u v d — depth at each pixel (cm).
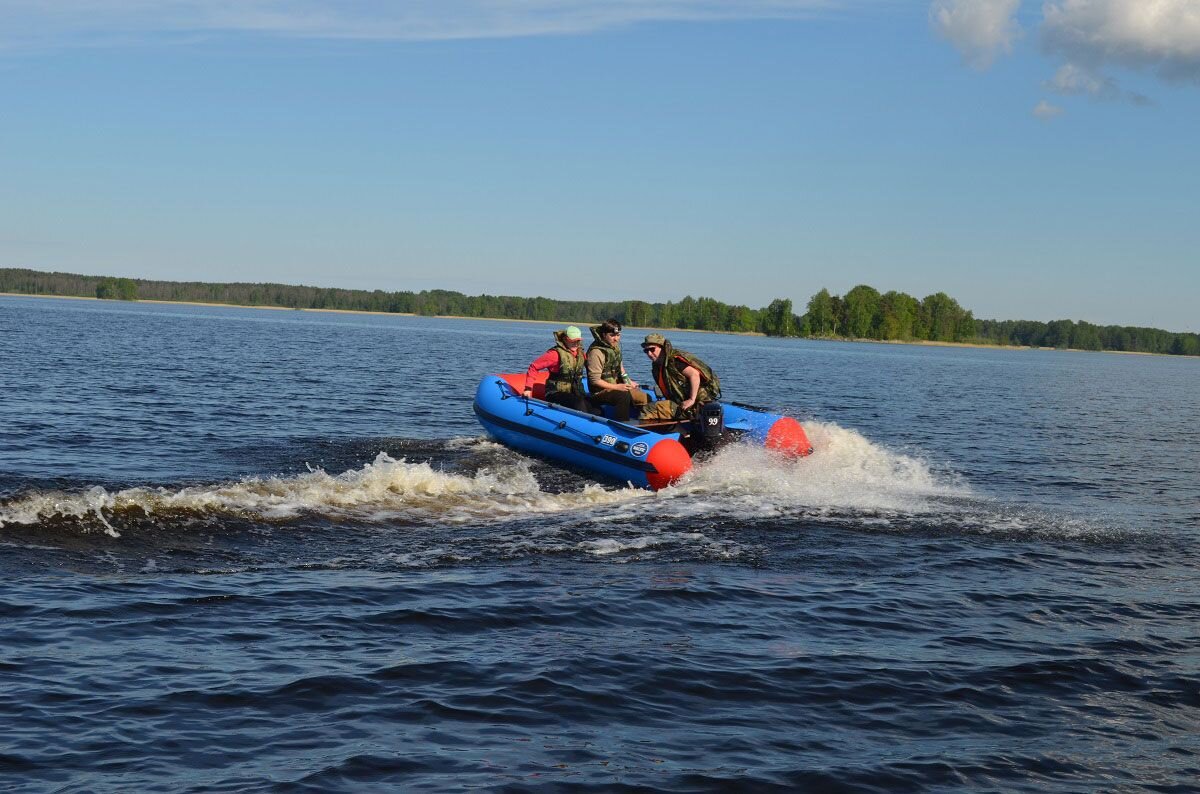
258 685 500
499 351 5350
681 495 1029
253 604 628
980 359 9475
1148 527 999
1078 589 742
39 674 500
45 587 637
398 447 1338
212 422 1579
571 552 793
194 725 454
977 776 432
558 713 482
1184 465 1572
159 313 11906
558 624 613
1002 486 1249
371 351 4572
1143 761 451
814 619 645
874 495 1090
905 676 548
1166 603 711
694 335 15262
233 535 788
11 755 415
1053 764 445
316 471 1139
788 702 507
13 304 13500
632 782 416
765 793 412
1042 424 2286
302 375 2728
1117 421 2491
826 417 2238
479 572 724
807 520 938
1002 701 517
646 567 756
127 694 482
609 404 1276
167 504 847
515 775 418
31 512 793
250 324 8662
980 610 680
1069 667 568
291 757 427
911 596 708
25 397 1775
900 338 14288
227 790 396
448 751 438
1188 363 13550
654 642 588
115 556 714
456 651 560
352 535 816
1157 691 536
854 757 446
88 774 404
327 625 595
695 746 453
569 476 1138
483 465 1195
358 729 457
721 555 801
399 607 633
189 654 539
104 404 1739
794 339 15300
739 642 594
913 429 2023
